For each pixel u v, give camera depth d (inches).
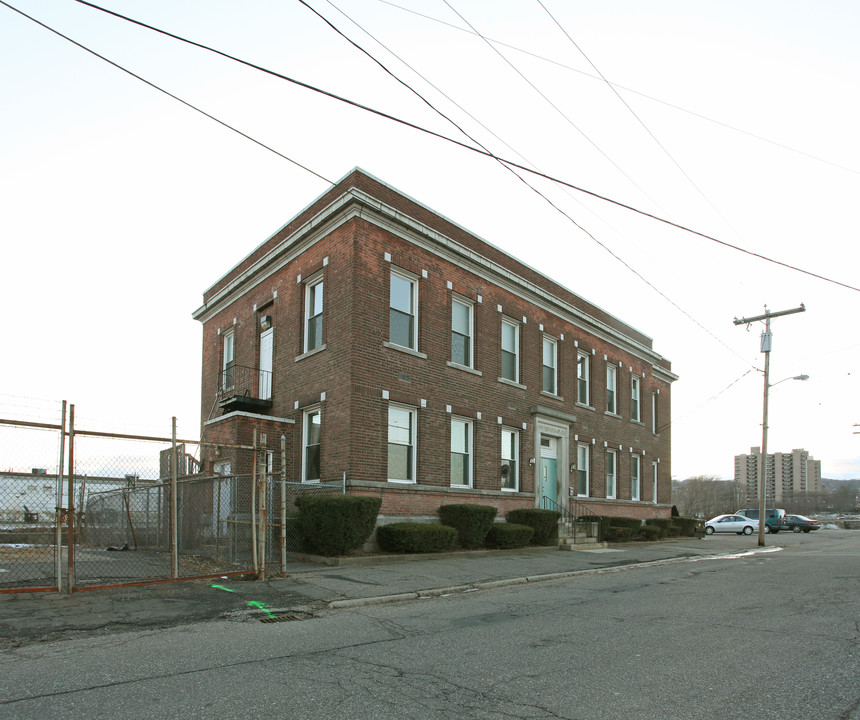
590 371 1122.7
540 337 989.2
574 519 973.8
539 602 447.8
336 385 721.0
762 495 1141.7
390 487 721.6
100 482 811.4
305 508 637.9
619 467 1183.6
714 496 4003.4
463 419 838.5
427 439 772.0
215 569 545.0
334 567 588.7
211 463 805.2
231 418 762.8
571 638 326.6
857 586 526.0
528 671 264.1
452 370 818.8
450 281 832.9
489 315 890.7
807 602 443.5
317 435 761.6
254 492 511.5
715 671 264.5
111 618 362.3
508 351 936.9
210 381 1024.9
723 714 213.8
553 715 211.9
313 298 800.9
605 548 919.7
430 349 792.3
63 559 612.4
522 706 220.5
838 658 286.2
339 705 219.8
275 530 691.4
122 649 297.7
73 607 385.7
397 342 764.6
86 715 208.1
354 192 713.6
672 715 212.7
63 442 421.7
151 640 317.4
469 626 358.9
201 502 720.3
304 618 385.4
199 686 240.1
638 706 221.1
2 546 677.3
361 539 638.5
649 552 877.8
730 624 363.9
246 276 909.8
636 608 420.5
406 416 764.6
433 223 825.5
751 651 298.8
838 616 389.1
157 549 725.9
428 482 765.9
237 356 948.0
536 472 942.4
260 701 223.0
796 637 329.1
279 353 838.5
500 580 550.9
